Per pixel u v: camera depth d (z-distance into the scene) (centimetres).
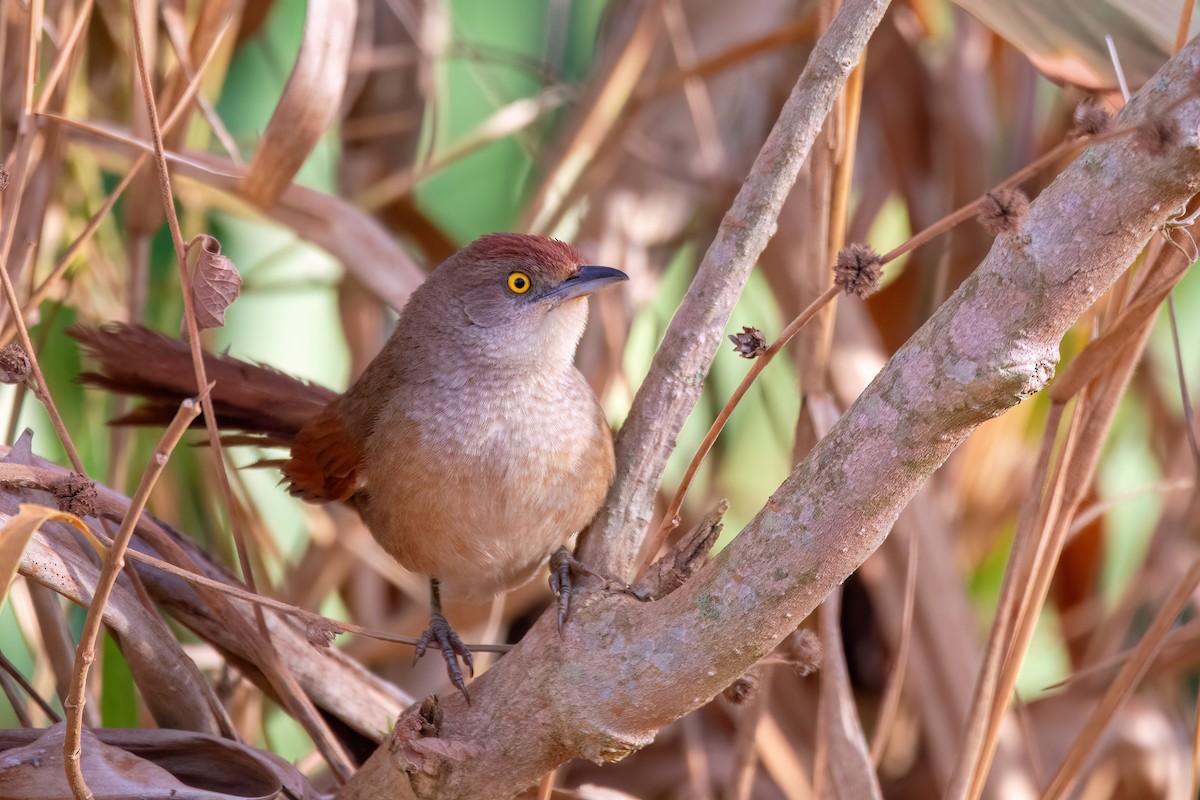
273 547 911
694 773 830
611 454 672
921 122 984
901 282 988
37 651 733
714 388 1038
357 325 981
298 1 1195
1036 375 443
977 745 561
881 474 464
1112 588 1027
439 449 685
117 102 888
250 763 573
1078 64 589
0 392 752
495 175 1227
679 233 1015
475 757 543
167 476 899
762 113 1041
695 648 504
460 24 1099
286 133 698
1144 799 885
